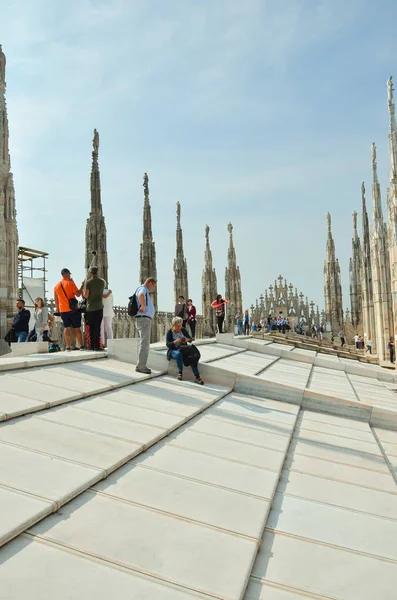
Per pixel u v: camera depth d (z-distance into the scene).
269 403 9.72
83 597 2.94
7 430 5.46
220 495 4.72
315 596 3.40
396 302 22.20
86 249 21.80
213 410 8.30
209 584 3.23
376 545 4.25
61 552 3.38
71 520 3.82
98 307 12.57
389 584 3.62
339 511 4.93
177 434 6.52
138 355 10.52
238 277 52.72
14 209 16.97
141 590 3.08
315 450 7.07
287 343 33.34
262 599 3.32
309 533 4.38
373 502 5.27
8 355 11.77
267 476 5.44
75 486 4.25
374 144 32.56
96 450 5.27
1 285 14.41
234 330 49.72
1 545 3.30
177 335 10.88
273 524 4.49
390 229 22.64
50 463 4.71
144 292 10.10
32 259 34.22
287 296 60.25
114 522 3.89
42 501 3.89
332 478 5.93
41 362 9.22
